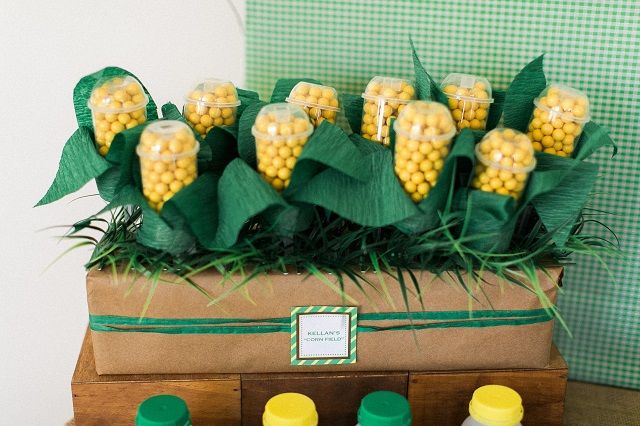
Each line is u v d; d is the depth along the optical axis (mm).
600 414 909
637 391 961
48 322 1062
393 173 756
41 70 964
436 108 747
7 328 1060
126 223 792
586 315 972
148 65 963
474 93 805
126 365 780
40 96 974
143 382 778
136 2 940
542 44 892
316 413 741
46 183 1006
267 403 741
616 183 923
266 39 917
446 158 747
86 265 757
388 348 788
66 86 970
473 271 762
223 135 788
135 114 782
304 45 915
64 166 797
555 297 783
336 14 900
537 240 788
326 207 739
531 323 786
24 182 1004
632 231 935
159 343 773
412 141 733
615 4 868
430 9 890
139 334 769
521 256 774
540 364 804
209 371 789
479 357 798
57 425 1101
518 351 797
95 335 768
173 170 736
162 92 974
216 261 736
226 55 957
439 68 911
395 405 738
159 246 748
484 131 790
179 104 977
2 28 948
